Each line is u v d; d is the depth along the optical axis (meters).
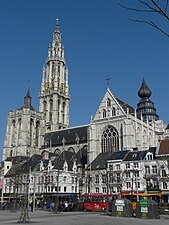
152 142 129.00
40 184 113.06
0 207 84.75
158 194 75.00
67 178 112.25
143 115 164.25
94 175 101.50
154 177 86.12
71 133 151.38
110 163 97.62
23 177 119.19
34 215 51.78
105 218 40.81
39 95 183.12
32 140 156.50
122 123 112.12
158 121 151.88
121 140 111.00
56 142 153.50
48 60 188.75
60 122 176.88
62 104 183.12
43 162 121.81
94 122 120.25
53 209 71.44
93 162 107.00
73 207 72.19
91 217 43.38
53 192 107.06
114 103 117.31
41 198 108.25
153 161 88.62
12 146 156.00
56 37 196.25
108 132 115.94
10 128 159.62
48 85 183.38
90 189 100.69
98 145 117.31
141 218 42.06
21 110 157.75
